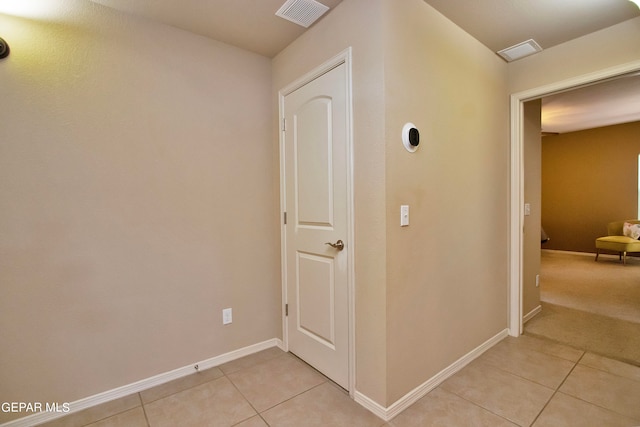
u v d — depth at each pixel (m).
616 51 2.14
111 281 1.91
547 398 1.85
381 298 1.70
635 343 2.54
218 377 2.14
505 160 2.65
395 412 1.74
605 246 5.40
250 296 2.47
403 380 1.79
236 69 2.36
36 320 1.72
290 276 2.43
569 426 1.62
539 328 2.86
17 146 1.65
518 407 1.77
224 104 2.31
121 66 1.92
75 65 1.79
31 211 1.69
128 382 1.97
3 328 1.65
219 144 2.29
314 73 2.09
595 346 2.50
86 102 1.82
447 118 2.05
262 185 2.51
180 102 2.12
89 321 1.85
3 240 1.63
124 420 1.73
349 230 1.87
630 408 1.75
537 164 3.15
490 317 2.52
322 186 2.08
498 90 2.54
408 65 1.77
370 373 1.78
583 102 4.04
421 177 1.87
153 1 1.83
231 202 2.35
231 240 2.36
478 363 2.27
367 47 1.71
